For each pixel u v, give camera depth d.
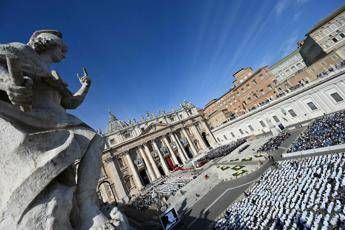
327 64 49.97
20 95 3.68
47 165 3.66
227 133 75.44
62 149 3.91
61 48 5.80
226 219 22.38
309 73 54.47
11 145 3.70
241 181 33.16
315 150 26.75
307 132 35.31
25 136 3.76
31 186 3.47
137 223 33.25
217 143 81.56
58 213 3.55
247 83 73.56
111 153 64.38
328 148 25.31
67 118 4.89
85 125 5.13
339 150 24.11
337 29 50.06
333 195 16.19
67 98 5.70
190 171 56.50
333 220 13.71
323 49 53.56
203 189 38.53
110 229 3.85
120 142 67.19
